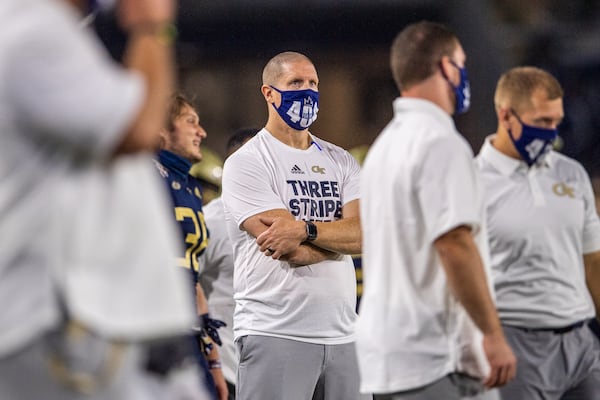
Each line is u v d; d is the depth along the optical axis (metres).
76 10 9.76
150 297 9.54
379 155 13.43
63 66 8.99
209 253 20.73
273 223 17.61
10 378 9.27
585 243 16.48
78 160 9.32
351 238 17.83
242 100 44.34
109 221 9.43
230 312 20.92
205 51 44.00
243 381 18.34
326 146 18.88
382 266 13.22
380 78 44.69
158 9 9.56
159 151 18.11
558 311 15.76
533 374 15.78
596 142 42.06
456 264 12.52
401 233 12.99
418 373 12.90
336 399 18.27
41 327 9.15
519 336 15.78
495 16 46.25
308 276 17.92
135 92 9.17
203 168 23.56
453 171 12.67
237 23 43.62
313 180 18.36
